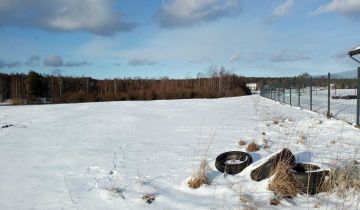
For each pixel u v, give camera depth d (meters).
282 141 8.43
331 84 19.70
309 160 5.96
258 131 10.38
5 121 15.46
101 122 14.22
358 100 11.15
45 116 17.41
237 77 59.31
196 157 7.06
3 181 5.90
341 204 4.43
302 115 15.41
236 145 8.16
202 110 19.39
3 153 8.27
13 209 4.64
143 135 10.38
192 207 4.52
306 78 21.88
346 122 11.73
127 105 24.94
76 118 16.09
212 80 58.12
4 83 61.59
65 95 47.44
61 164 6.97
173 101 30.36
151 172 6.09
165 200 4.78
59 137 10.52
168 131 11.11
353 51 14.51
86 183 5.62
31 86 59.25
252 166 5.50
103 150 8.19
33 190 5.38
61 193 5.19
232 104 24.66
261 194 4.75
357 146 7.75
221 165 5.74
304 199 4.62
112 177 5.89
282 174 4.83
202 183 5.19
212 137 9.40
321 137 9.08
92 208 4.60
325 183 4.81
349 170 5.10
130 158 7.24
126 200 4.83
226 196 4.79
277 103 25.08
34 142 9.75
